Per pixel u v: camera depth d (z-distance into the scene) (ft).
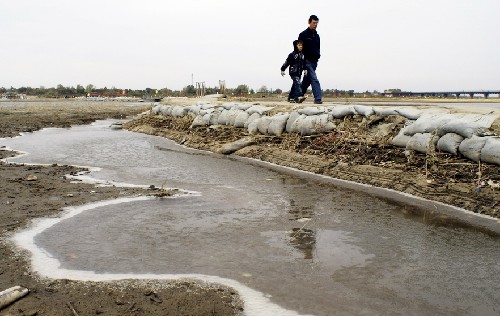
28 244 15.65
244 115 43.37
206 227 17.81
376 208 20.45
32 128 65.72
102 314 10.82
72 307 11.09
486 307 11.44
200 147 42.32
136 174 29.14
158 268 13.76
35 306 11.16
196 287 12.44
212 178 27.76
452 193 21.12
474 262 14.29
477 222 18.13
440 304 11.59
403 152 26.73
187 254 14.93
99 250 15.23
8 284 12.45
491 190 19.97
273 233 17.10
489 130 22.94
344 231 17.30
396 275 13.33
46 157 36.60
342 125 33.24
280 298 11.87
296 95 43.73
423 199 21.65
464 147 23.06
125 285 12.51
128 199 22.08
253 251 15.23
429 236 16.66
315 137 33.96
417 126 26.48
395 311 11.22
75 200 21.63
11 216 18.78
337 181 26.48
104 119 92.99
